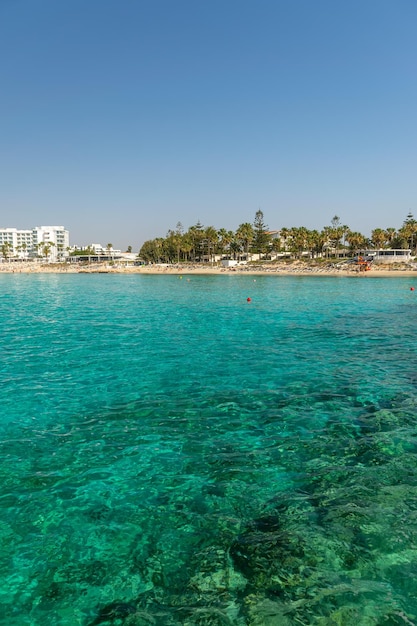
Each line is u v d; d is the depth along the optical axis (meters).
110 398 14.33
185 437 11.27
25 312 38.59
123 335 26.12
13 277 125.19
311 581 6.26
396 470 9.42
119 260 193.38
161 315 35.97
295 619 5.61
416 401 13.88
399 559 6.67
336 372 17.39
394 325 29.91
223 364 18.73
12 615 5.76
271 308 40.84
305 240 140.38
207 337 25.34
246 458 10.09
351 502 8.21
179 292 62.56
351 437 11.16
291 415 12.76
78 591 6.16
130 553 6.91
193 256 165.62
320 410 13.15
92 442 10.98
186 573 6.47
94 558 6.81
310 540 7.14
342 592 6.05
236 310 39.44
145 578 6.38
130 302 47.97
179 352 21.19
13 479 9.19
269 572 6.45
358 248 142.12
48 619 5.70
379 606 5.80
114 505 8.25
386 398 14.21
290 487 8.81
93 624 5.61
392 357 20.02
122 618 5.68
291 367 18.20
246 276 114.50
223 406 13.54
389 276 105.25
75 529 7.53
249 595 6.03
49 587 6.23
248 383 15.94
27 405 13.69
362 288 68.19
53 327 29.41
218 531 7.44
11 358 20.02
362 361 19.25
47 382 16.17
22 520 7.77
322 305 43.31
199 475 9.34
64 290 68.94
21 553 6.92
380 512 7.87
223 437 11.28
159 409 13.30
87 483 9.05
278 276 112.56
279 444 10.82
